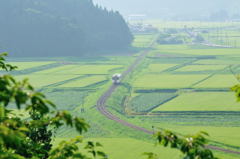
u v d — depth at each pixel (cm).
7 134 2250
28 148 3728
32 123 3170
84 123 2697
